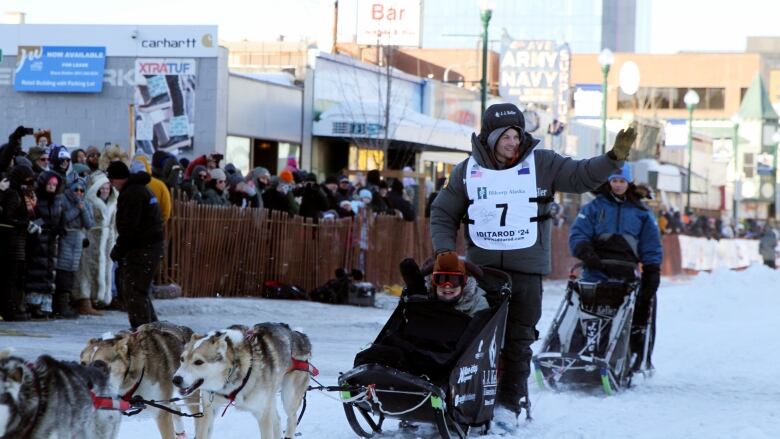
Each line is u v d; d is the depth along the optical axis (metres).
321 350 19.88
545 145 60.03
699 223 63.47
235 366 11.15
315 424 13.18
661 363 19.89
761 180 119.12
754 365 19.70
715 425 13.73
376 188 34.66
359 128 44.81
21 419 8.90
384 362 11.59
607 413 14.51
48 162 23.28
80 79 40.00
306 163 45.38
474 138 12.98
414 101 54.75
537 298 13.04
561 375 16.23
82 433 10.03
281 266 29.27
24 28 40.28
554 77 61.47
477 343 11.89
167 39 39.62
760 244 62.22
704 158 97.19
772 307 32.19
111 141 39.97
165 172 25.78
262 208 28.67
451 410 11.59
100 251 22.88
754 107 122.44
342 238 31.42
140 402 10.70
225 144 40.12
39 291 21.52
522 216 12.78
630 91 56.78
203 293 26.88
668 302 32.09
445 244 12.93
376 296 31.41
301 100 44.84
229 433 12.66
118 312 23.59
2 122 40.56
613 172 12.45
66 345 17.97
